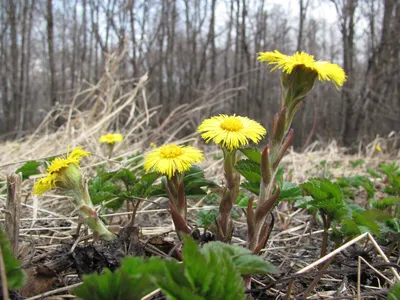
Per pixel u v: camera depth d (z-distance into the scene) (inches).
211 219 6.3
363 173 20.8
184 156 5.4
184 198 5.4
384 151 32.3
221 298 3.4
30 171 8.8
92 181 8.0
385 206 8.8
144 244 6.1
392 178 10.8
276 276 6.4
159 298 4.7
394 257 7.4
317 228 9.9
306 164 21.0
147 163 5.4
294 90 4.6
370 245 7.9
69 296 5.1
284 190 6.0
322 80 4.4
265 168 4.8
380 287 6.1
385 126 52.3
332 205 5.9
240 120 5.4
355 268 6.5
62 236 8.0
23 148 18.0
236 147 5.1
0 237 3.7
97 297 3.5
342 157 27.2
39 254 6.4
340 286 6.0
